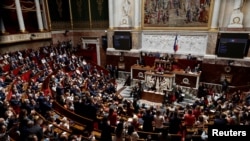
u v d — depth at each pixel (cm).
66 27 2184
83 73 1631
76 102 837
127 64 1912
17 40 1606
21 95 930
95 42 2147
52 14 2014
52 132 605
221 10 1477
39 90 998
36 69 1398
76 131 674
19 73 1268
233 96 1181
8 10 1641
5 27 1602
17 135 556
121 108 927
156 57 1700
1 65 1249
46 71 1395
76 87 1176
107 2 1947
